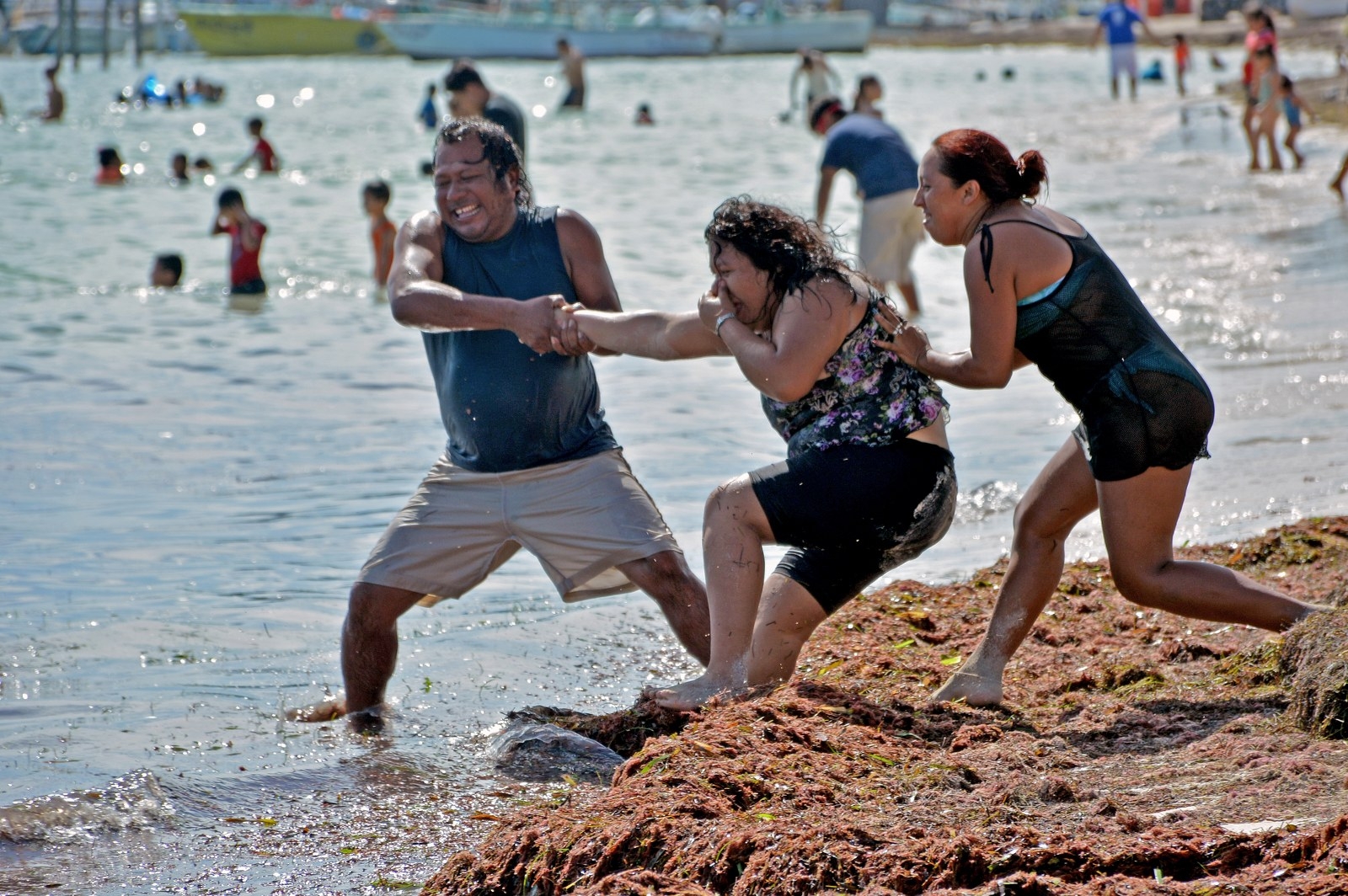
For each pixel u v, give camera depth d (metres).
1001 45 183.25
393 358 28.25
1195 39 158.00
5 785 11.07
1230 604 11.26
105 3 140.00
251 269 35.56
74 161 66.69
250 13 161.50
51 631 14.69
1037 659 12.91
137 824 10.20
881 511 11.45
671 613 12.77
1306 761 8.97
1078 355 10.91
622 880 7.82
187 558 16.95
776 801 8.75
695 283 34.81
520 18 166.75
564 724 12.12
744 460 20.70
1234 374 24.70
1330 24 148.62
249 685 13.50
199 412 23.75
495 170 12.77
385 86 123.56
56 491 19.39
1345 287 31.92
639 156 67.62
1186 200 48.38
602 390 25.05
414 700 13.18
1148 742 10.28
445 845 9.91
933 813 8.48
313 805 10.61
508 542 13.32
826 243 11.57
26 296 35.00
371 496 19.41
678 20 167.62
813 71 61.19
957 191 11.08
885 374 11.55
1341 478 18.84
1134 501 11.00
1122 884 7.23
